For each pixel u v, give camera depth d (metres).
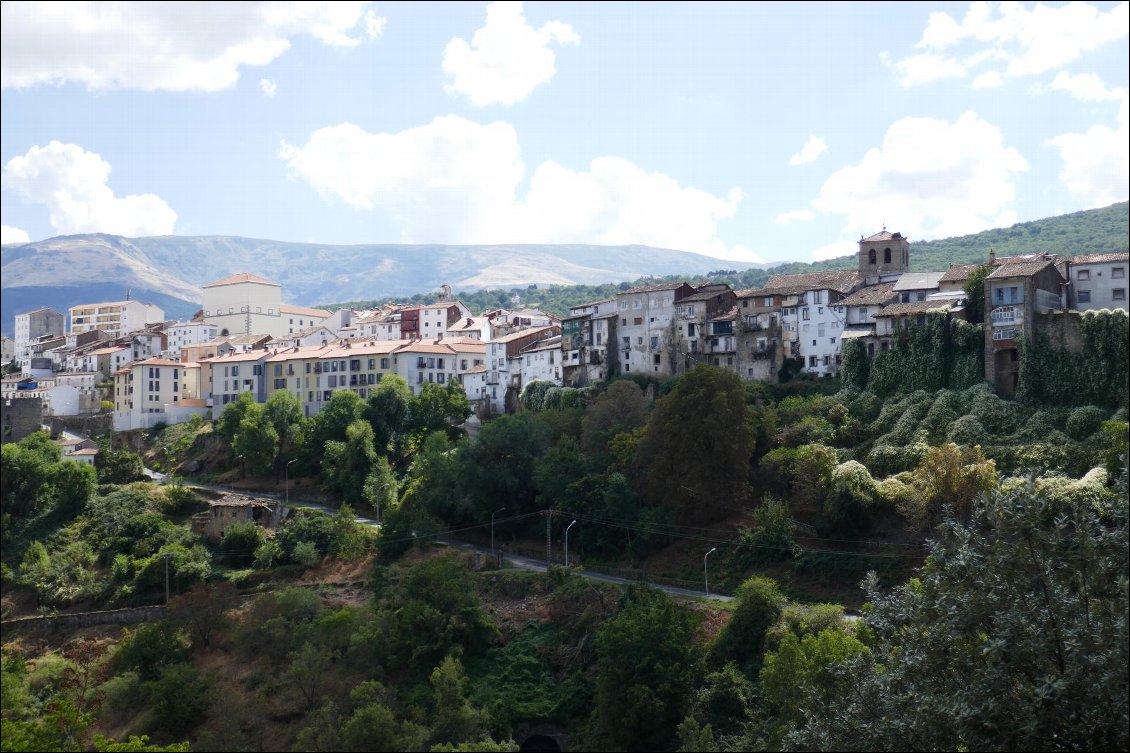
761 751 86.75
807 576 121.25
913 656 70.00
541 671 118.06
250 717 113.88
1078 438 125.44
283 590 140.50
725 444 137.50
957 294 155.88
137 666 128.50
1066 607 64.50
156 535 163.38
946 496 114.75
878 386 149.62
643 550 137.25
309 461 190.62
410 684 118.62
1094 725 61.03
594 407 167.75
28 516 174.12
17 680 125.19
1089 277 144.75
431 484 164.12
